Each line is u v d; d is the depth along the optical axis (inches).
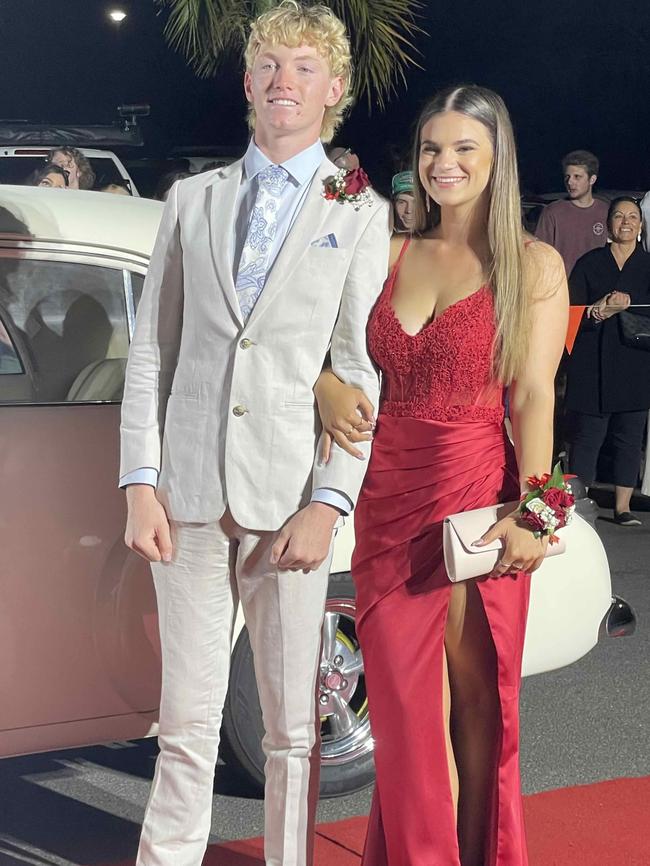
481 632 124.0
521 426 123.3
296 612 119.6
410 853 122.9
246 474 117.0
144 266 149.3
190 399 119.1
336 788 159.2
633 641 226.7
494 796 124.4
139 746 179.6
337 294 118.0
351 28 327.0
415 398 124.4
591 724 187.8
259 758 153.3
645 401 302.0
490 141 122.6
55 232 145.2
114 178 377.4
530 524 118.9
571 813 156.0
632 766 172.4
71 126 424.5
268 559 118.7
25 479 138.3
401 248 128.4
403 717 123.0
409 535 124.3
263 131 119.0
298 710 122.0
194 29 327.3
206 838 124.6
